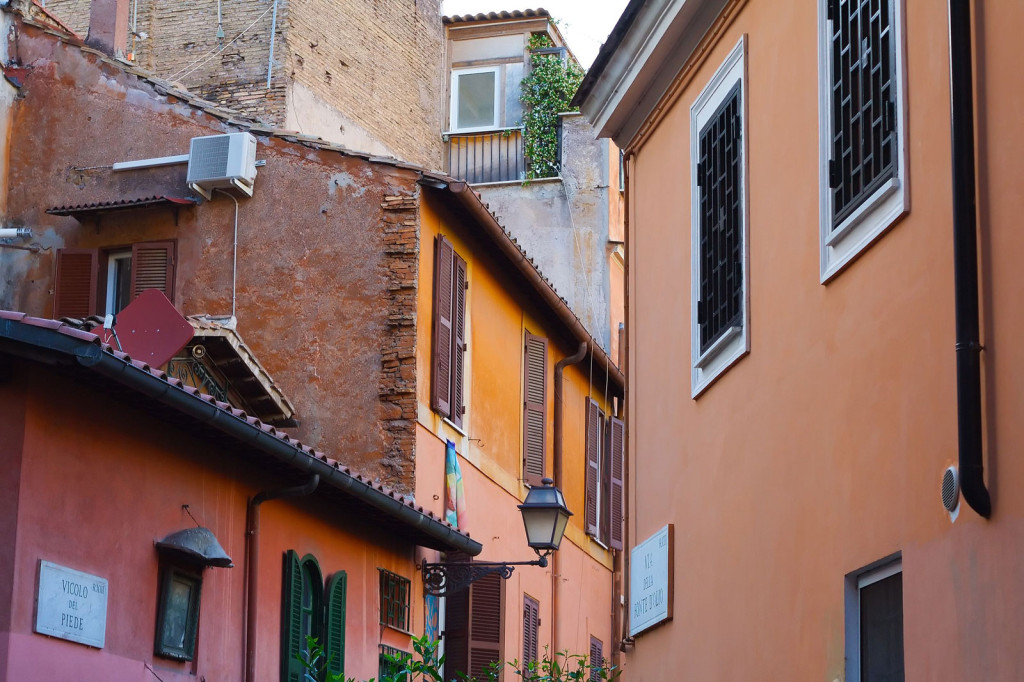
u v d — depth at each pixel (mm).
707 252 9133
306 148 16109
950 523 5832
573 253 24938
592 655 21047
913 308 6258
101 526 9867
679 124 9828
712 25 9102
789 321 7676
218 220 16062
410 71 25609
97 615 9719
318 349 15594
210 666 11023
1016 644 5297
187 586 10773
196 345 13742
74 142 16719
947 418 5902
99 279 16125
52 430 9445
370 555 13953
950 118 5918
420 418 15477
